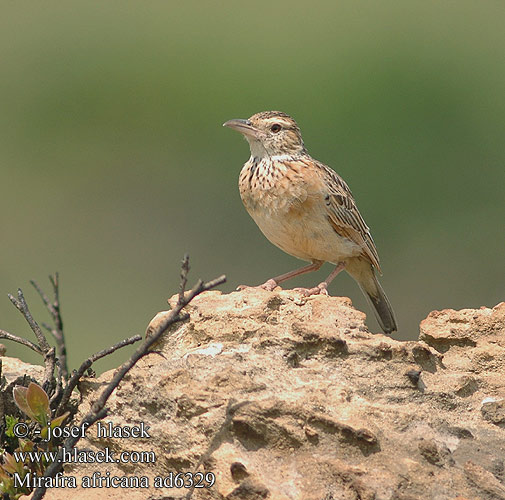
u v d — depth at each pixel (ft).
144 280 100.58
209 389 33.35
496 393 36.11
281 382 34.04
